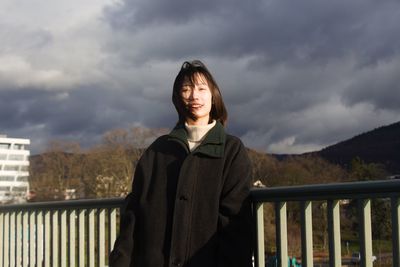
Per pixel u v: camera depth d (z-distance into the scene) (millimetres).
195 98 3121
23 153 86438
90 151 59906
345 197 2793
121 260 3037
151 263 2965
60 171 63625
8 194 74375
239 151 3008
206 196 2943
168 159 3090
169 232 2982
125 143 56688
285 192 3061
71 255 4770
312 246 2979
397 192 2590
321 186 2889
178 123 3246
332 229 2850
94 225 4566
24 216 5375
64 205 4824
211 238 2895
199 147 2996
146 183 3100
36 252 5168
